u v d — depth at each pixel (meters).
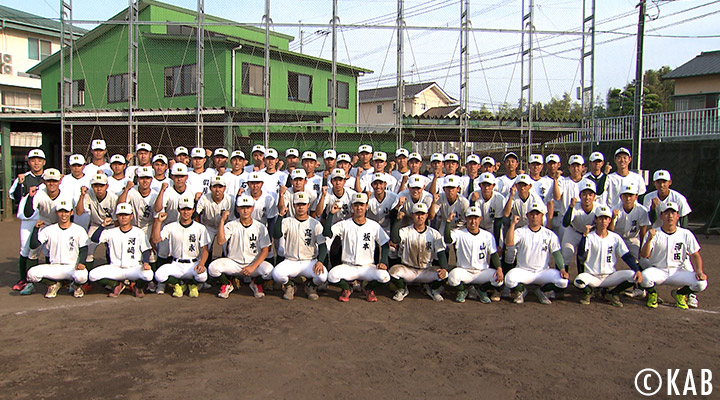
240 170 8.12
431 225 7.47
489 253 6.62
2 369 4.37
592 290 6.70
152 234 6.59
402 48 13.55
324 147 15.27
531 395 3.96
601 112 34.56
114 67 18.50
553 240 6.57
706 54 23.56
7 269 8.65
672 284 6.54
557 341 5.19
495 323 5.77
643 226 6.95
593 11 13.79
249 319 5.80
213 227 7.24
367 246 6.64
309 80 18.55
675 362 4.67
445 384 4.13
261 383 4.12
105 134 16.11
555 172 7.39
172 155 16.41
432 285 6.82
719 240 12.60
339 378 4.23
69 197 7.13
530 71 13.94
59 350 4.81
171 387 4.03
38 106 28.36
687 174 15.04
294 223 6.74
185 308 6.22
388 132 14.63
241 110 14.25
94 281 6.63
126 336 5.20
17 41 26.95
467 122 13.86
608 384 4.18
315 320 5.79
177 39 17.25
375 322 5.74
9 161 16.59
